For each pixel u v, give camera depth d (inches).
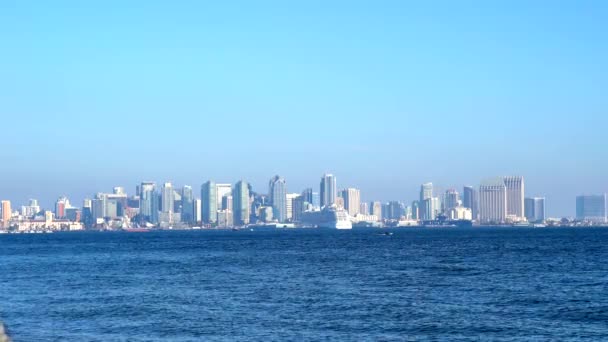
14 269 5000.0
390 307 2628.0
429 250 7076.8
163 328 2228.1
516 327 2203.5
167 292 3189.0
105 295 3127.5
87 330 2214.6
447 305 2669.8
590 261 4980.3
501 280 3580.2
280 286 3383.4
